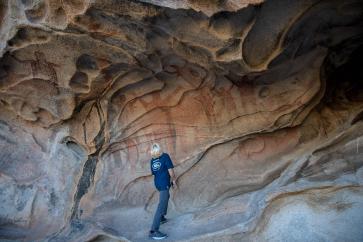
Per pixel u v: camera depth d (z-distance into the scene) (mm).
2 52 5066
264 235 4445
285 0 4137
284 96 5125
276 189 4668
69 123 5887
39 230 5734
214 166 5602
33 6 4543
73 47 4887
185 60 4977
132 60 4992
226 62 4617
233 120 5438
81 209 5734
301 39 4590
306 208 4395
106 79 5328
